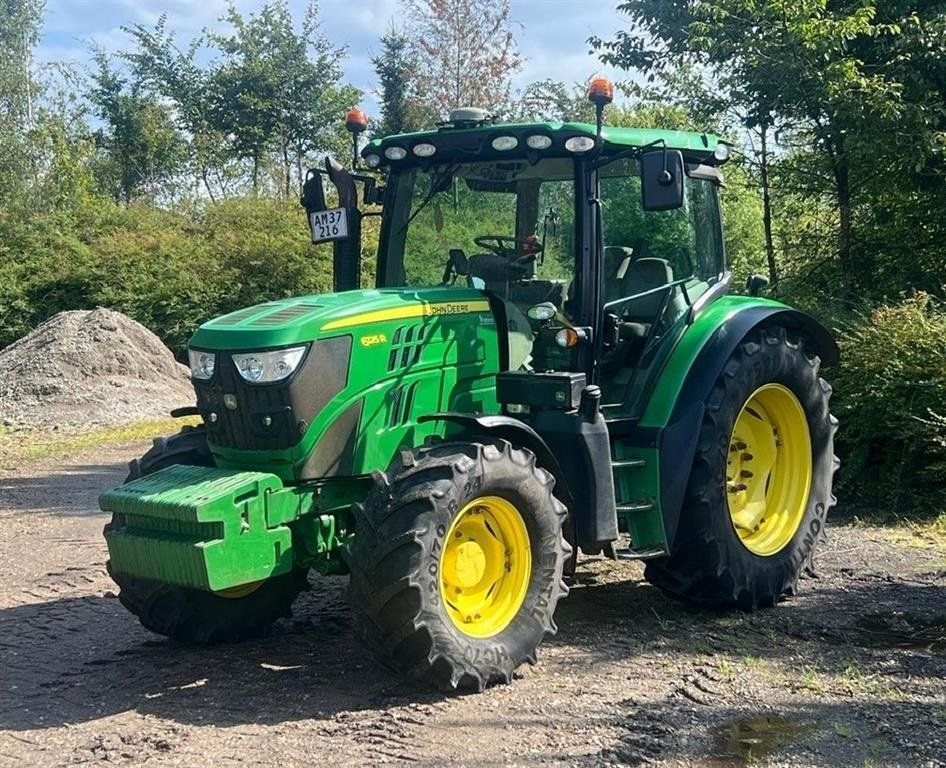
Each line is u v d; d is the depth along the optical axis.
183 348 24.83
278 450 4.94
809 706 4.57
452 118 5.90
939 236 11.74
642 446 5.75
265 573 4.80
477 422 4.91
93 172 38.53
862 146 10.36
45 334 18.42
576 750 4.15
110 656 5.48
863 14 10.27
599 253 5.61
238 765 4.08
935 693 4.69
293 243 25.88
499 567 5.05
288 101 41.69
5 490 10.96
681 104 12.54
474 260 5.95
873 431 8.57
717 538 5.83
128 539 4.87
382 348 5.16
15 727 4.54
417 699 4.74
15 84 38.09
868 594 6.30
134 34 41.78
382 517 4.61
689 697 4.70
